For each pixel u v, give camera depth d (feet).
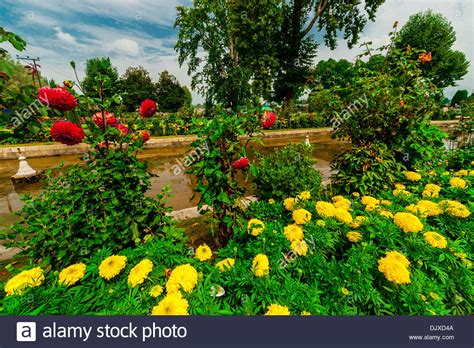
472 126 16.29
